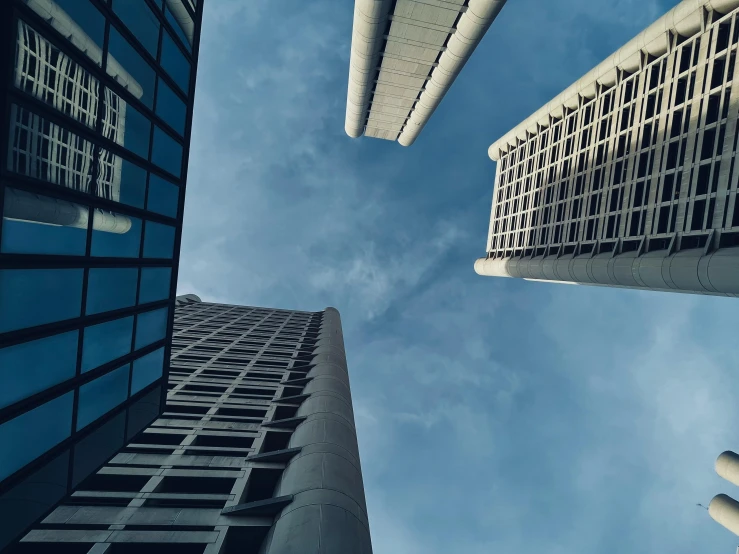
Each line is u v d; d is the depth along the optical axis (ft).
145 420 56.13
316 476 68.69
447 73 157.07
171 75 54.85
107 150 42.45
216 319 200.23
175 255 61.36
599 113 152.46
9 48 29.55
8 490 32.32
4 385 31.37
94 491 66.54
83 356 41.45
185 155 61.26
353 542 55.88
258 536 61.36
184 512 63.31
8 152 30.07
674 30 119.96
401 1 123.65
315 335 181.98
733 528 168.25
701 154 106.11
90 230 40.73
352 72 169.99
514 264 201.16
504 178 238.27
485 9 119.55
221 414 100.01
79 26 36.27
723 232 97.60
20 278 32.09
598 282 145.59
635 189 130.00
